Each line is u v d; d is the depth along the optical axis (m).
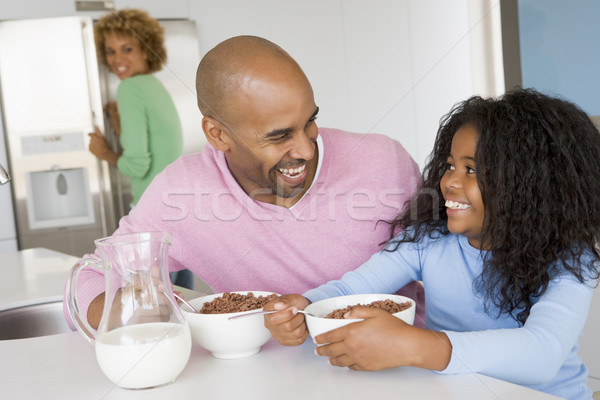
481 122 0.80
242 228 1.12
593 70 1.77
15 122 2.57
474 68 1.59
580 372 0.78
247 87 1.04
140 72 2.29
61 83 2.55
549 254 0.77
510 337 0.63
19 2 2.53
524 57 1.70
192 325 0.71
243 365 0.69
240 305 0.75
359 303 0.76
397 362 0.61
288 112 1.05
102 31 2.41
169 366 0.63
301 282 1.14
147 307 0.64
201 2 1.46
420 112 1.46
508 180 0.77
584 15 1.75
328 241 1.12
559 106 0.79
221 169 1.10
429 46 1.50
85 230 2.66
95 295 0.88
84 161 2.61
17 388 0.66
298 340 0.70
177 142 2.31
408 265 0.95
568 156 0.76
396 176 1.11
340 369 0.65
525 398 0.55
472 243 0.87
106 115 2.55
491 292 0.82
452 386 0.59
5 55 2.53
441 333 0.63
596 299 1.33
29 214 2.63
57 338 0.85
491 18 1.62
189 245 1.15
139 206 1.16
